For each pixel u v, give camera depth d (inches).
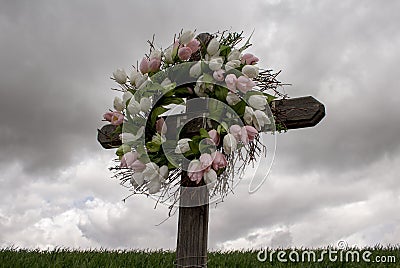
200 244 111.0
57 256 200.1
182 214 113.3
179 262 111.8
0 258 187.0
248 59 111.2
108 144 131.7
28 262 180.2
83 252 218.5
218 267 190.7
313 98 112.3
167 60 111.0
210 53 109.8
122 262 197.9
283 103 114.3
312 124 112.0
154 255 217.8
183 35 110.4
